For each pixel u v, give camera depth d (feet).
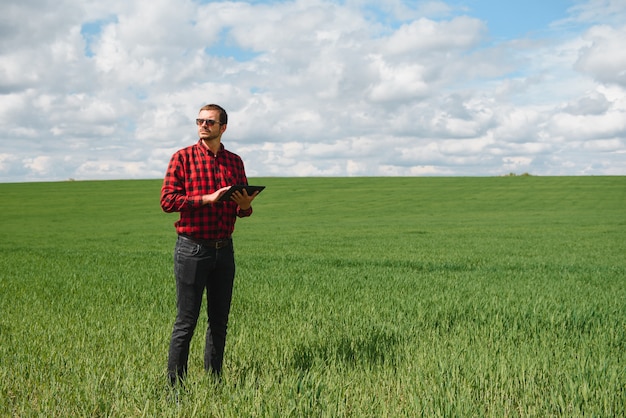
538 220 134.51
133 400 13.17
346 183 255.70
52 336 20.52
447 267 51.19
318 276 41.86
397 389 13.99
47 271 46.16
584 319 23.21
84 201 198.80
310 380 13.71
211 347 15.99
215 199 14.39
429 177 281.33
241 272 44.47
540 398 12.98
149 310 27.04
